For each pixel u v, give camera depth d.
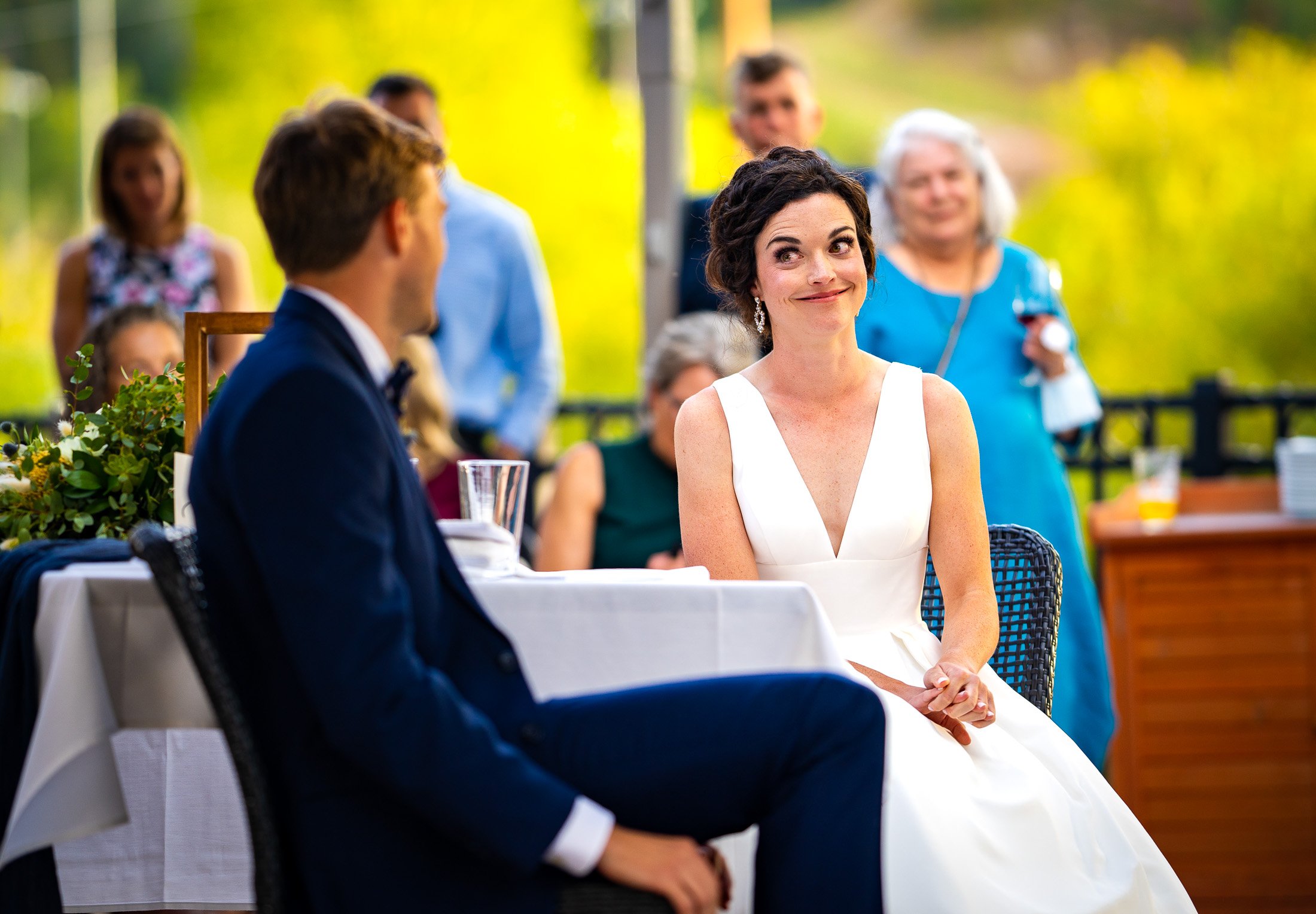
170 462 3.99
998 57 33.34
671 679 3.15
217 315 3.91
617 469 6.60
